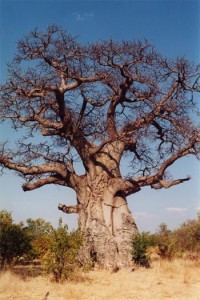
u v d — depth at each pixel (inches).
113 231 630.5
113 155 664.4
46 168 633.6
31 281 453.4
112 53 610.9
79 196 647.1
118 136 623.2
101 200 637.9
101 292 394.6
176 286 424.5
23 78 589.0
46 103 626.5
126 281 463.2
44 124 624.1
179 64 638.5
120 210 644.7
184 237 849.5
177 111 636.7
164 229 958.4
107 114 642.8
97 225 610.5
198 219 878.4
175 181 633.0
